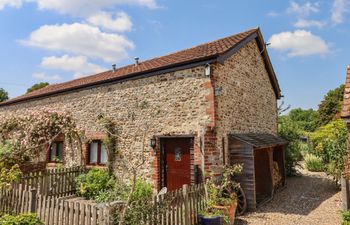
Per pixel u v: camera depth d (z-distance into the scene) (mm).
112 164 10273
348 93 7258
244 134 9633
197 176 7957
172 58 10805
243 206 7809
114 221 4848
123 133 10172
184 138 8688
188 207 6051
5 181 6559
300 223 6801
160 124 9117
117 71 13945
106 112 10875
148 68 9781
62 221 5285
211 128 7941
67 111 11867
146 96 9656
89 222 4922
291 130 15297
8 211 6180
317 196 9992
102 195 8289
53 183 9156
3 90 33375
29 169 10391
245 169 8281
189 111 8477
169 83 9086
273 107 13812
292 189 11438
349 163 7180
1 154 9391
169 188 8844
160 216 5297
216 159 7965
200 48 11250
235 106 9484
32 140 11000
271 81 13594
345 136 10859
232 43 9570
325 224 6699
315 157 17422
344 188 7531
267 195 9984
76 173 9969
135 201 5234
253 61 11492
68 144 12469
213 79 8180
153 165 9078
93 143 11531
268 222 6914
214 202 6602
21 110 15141
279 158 12227
